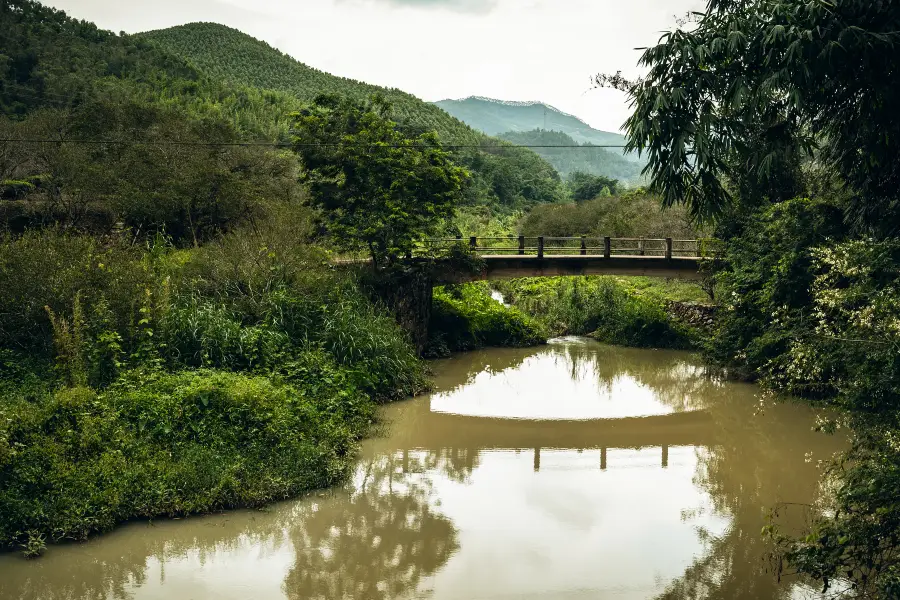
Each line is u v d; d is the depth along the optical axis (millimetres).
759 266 18766
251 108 78125
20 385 11859
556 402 19141
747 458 14094
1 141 23859
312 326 16953
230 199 23594
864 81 6922
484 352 25734
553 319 30625
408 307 22297
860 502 6992
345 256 22750
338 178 21297
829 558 7039
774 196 18859
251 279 16984
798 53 6211
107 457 10297
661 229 31328
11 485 9523
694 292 29719
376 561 9352
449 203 22000
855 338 8422
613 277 34500
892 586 6340
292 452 11844
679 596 8383
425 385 19094
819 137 8211
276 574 8961
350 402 15023
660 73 6949
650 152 7098
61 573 8742
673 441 15586
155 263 16859
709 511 11141
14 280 13211
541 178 84000
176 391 12023
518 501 11641
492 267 24344
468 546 9867
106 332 13078
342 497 11578
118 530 9750
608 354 25828
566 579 8844
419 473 13031
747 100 6746
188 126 28734
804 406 17688
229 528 10125
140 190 22391
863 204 9547
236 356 14688
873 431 7930
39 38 60281
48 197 22797
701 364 23609
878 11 6574
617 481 12695
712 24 6988
